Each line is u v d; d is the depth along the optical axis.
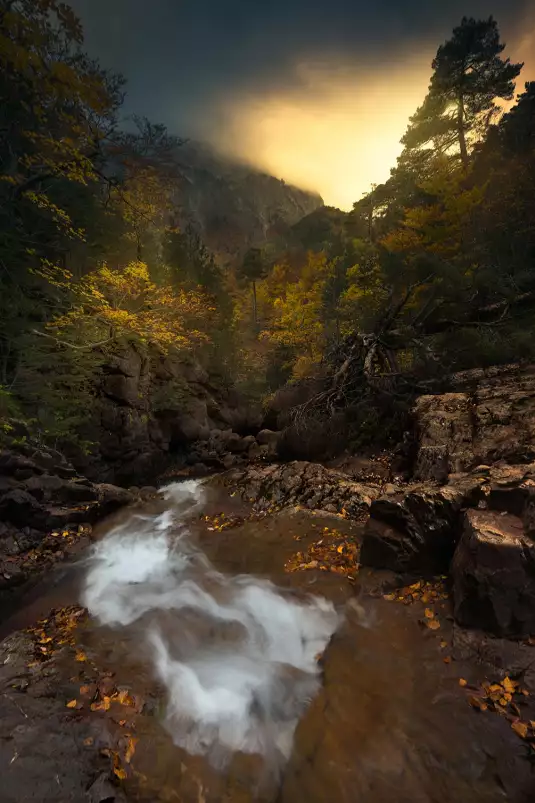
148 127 13.32
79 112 10.71
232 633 4.12
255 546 6.15
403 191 32.84
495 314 13.95
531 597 3.08
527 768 2.27
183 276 29.89
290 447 13.09
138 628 4.21
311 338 35.88
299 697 3.17
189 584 5.20
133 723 2.83
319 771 2.45
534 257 14.91
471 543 3.38
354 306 28.95
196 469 17.17
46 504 7.49
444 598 3.78
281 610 4.38
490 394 8.72
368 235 52.88
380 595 4.05
